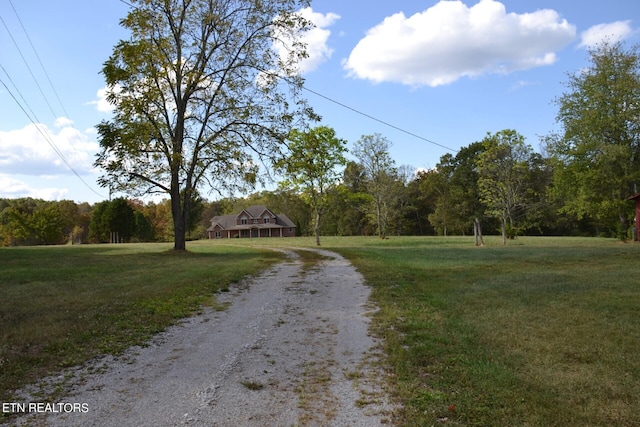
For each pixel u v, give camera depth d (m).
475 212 66.31
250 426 4.15
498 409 4.35
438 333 7.13
